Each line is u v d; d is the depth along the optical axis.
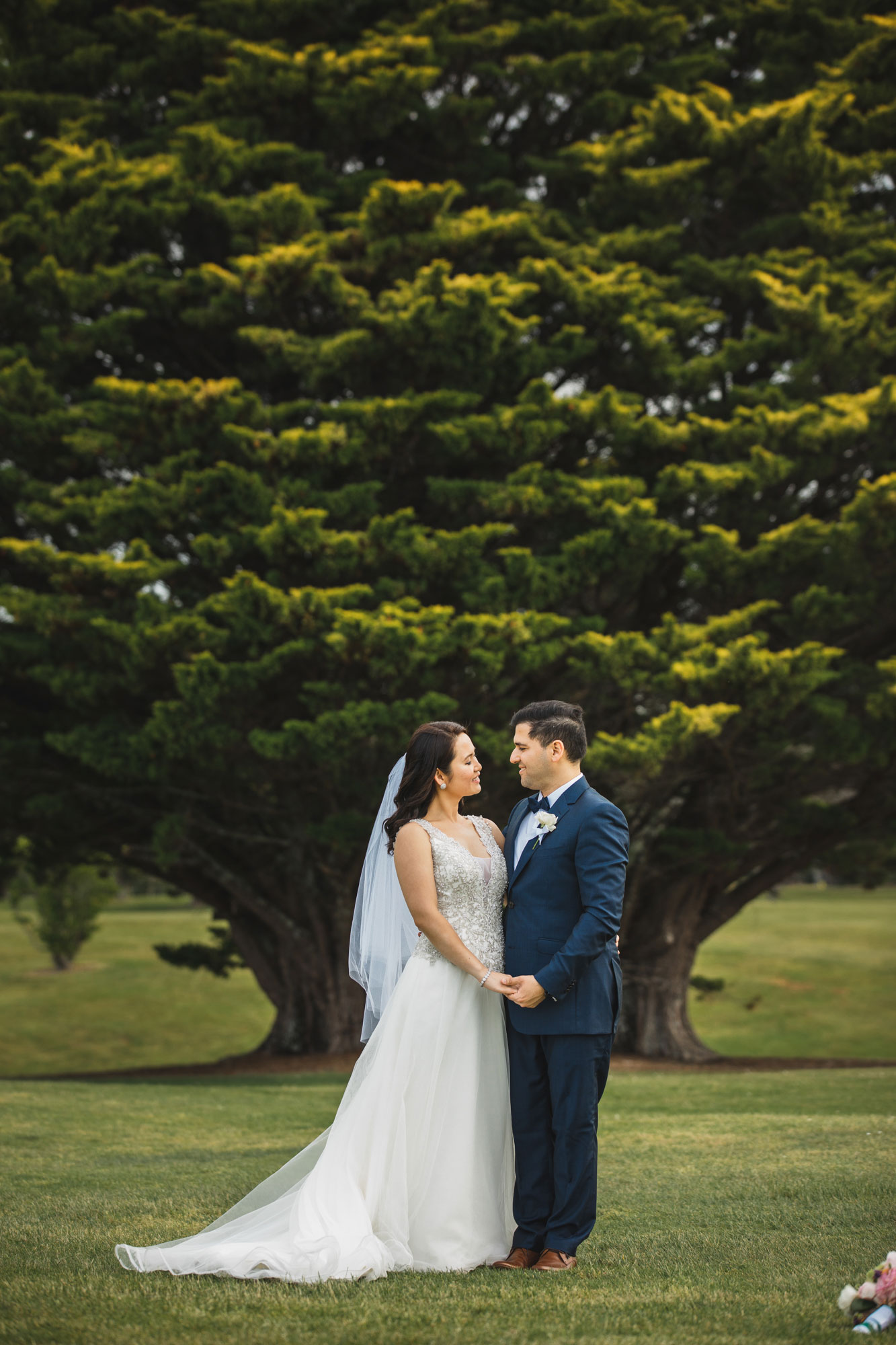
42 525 12.37
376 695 11.73
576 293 12.59
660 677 10.96
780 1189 4.93
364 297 12.25
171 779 13.17
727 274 13.57
